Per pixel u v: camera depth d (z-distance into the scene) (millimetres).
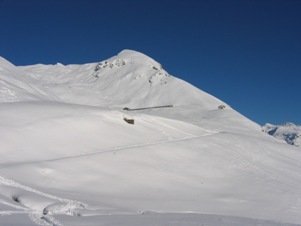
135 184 24281
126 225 13547
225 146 39438
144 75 166625
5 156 24891
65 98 125438
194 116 110938
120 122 38062
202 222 15664
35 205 15703
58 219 13711
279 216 21953
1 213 13703
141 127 39375
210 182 27797
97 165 25953
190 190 25141
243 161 35469
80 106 39625
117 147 31641
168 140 37438
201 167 30859
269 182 30125
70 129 32312
